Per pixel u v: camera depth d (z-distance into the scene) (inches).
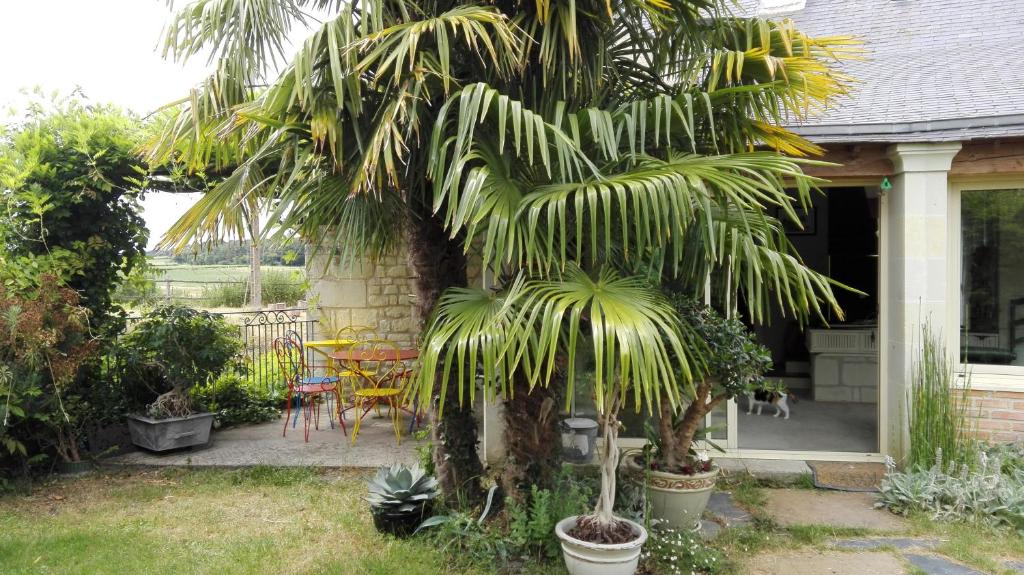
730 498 184.1
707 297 197.9
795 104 139.3
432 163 110.9
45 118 218.7
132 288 243.0
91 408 223.9
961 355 206.8
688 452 161.9
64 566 142.6
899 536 158.1
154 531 163.0
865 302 353.1
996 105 195.3
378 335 300.5
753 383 156.6
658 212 100.2
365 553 144.5
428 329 124.1
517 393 139.6
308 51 115.2
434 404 149.3
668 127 120.5
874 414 279.7
